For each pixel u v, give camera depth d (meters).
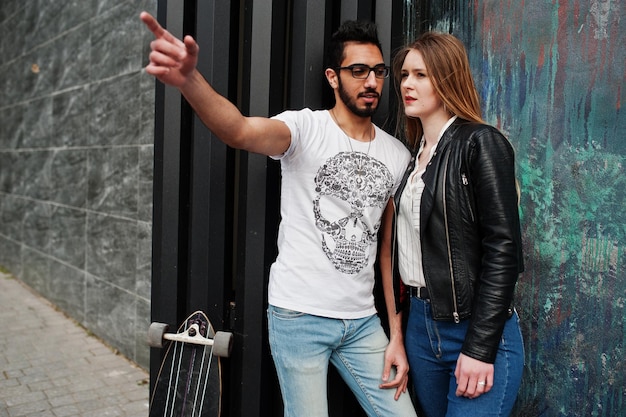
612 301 2.07
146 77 3.68
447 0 2.43
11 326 4.71
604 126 2.06
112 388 3.56
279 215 2.25
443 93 1.74
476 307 1.60
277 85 2.21
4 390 3.52
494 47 2.31
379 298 2.23
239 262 2.27
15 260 6.29
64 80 4.94
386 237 2.02
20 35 6.00
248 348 2.23
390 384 1.92
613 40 2.03
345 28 1.90
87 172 4.53
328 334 1.83
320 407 1.84
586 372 2.14
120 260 4.05
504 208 1.57
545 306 2.24
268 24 2.16
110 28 4.14
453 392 1.77
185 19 2.31
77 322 4.78
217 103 1.55
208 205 2.28
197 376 2.17
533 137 2.23
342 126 1.93
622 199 2.03
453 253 1.68
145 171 3.70
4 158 6.58
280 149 1.77
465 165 1.65
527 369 2.30
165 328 2.21
